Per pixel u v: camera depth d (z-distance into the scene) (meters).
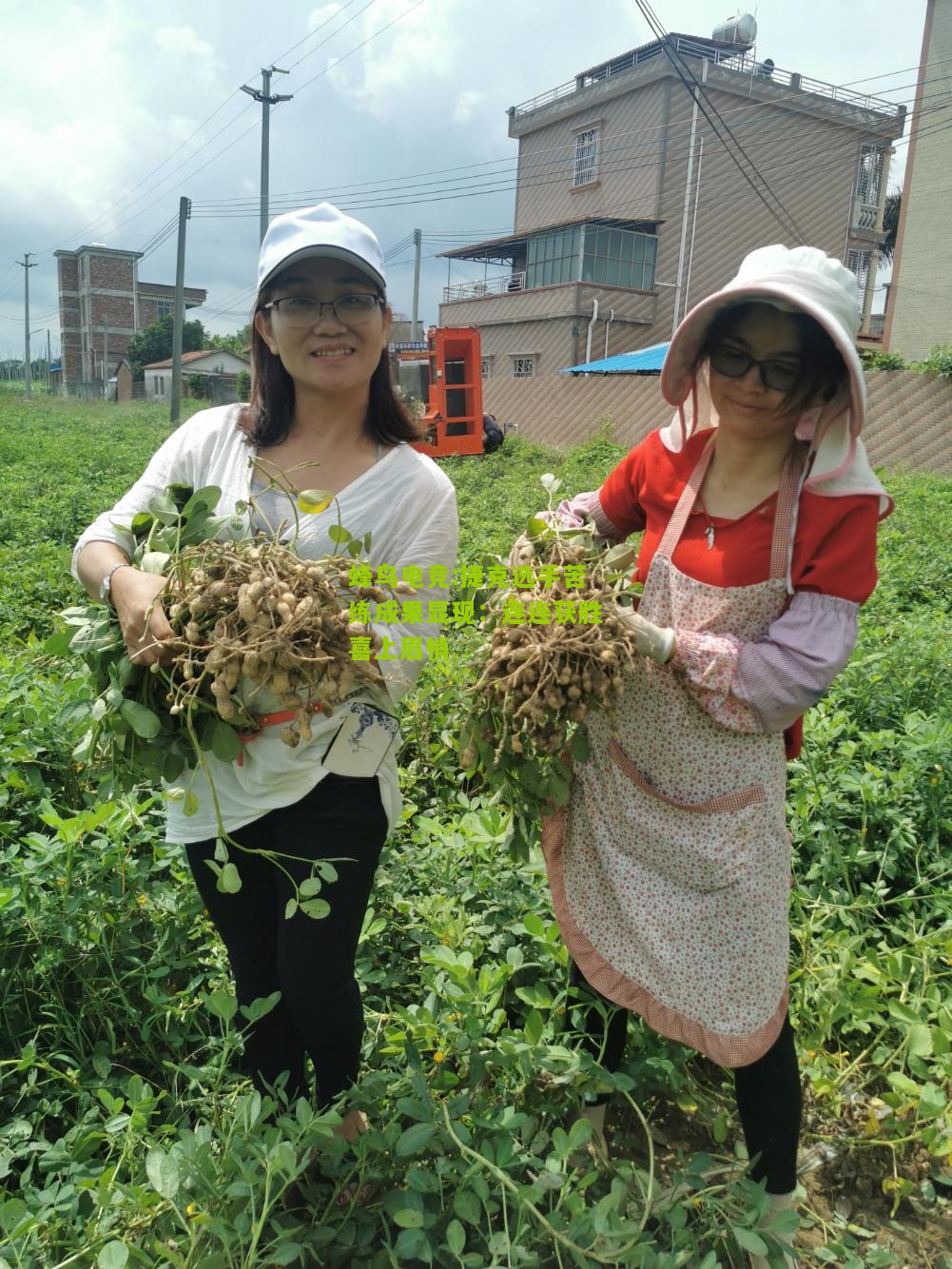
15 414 32.66
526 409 26.08
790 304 1.77
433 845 3.24
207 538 1.90
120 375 59.00
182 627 1.80
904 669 4.92
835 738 4.19
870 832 3.61
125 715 1.85
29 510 10.55
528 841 2.46
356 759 2.00
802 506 1.91
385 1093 2.17
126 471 16.00
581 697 1.94
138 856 3.39
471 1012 2.36
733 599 1.97
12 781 3.27
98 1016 2.69
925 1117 2.30
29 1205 1.96
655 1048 2.58
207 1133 1.89
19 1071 2.50
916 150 19.92
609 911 2.21
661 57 24.78
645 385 22.42
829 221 27.78
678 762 2.05
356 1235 2.01
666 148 25.39
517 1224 1.87
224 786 2.03
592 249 25.19
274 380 2.11
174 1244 1.94
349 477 2.08
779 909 2.05
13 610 6.04
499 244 29.16
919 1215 2.40
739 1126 2.54
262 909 2.15
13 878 2.79
